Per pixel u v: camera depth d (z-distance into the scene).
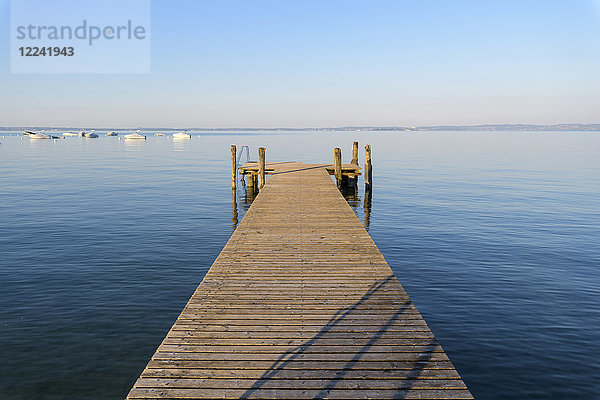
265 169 26.12
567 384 6.81
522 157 59.75
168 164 49.47
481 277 11.57
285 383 4.69
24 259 12.95
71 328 8.52
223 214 20.36
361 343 5.55
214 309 6.56
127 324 8.73
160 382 4.69
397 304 6.77
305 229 11.45
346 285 7.55
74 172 39.72
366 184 26.02
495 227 17.45
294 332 5.84
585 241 15.20
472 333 8.45
